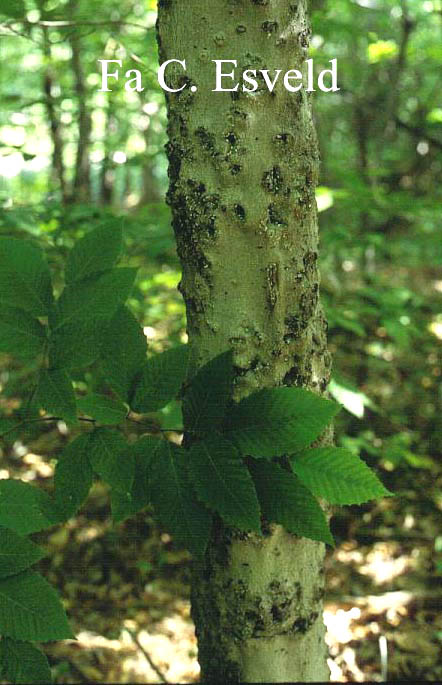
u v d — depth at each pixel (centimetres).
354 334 274
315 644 103
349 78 388
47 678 75
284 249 91
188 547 84
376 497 85
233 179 89
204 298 93
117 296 83
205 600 101
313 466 86
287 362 94
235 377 93
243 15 86
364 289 189
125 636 174
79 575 194
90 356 82
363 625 175
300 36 89
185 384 94
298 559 98
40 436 239
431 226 355
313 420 83
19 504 80
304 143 91
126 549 203
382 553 204
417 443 249
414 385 287
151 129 308
